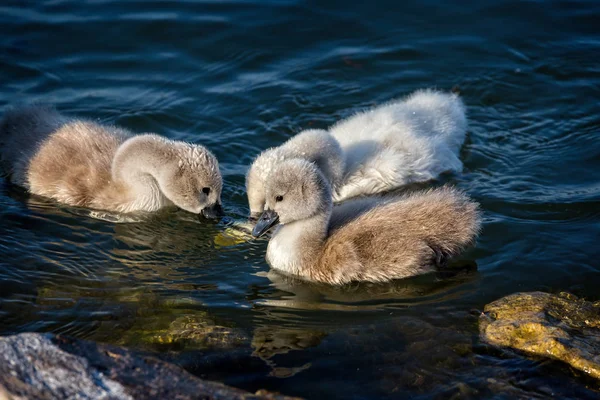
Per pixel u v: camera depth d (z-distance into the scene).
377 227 10.47
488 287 10.01
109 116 14.18
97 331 9.02
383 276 10.31
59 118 13.17
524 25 16.83
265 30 16.62
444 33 16.66
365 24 16.89
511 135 13.97
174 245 11.18
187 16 16.95
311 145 11.99
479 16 17.11
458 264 10.56
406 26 16.84
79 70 15.37
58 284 10.03
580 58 15.88
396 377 8.27
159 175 11.84
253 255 11.02
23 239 11.05
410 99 14.15
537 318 9.05
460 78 15.50
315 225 10.56
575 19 16.92
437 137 13.04
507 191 12.30
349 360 8.54
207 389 7.27
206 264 10.73
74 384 7.05
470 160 13.30
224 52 16.03
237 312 9.54
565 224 11.37
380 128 12.99
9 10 16.86
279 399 7.28
